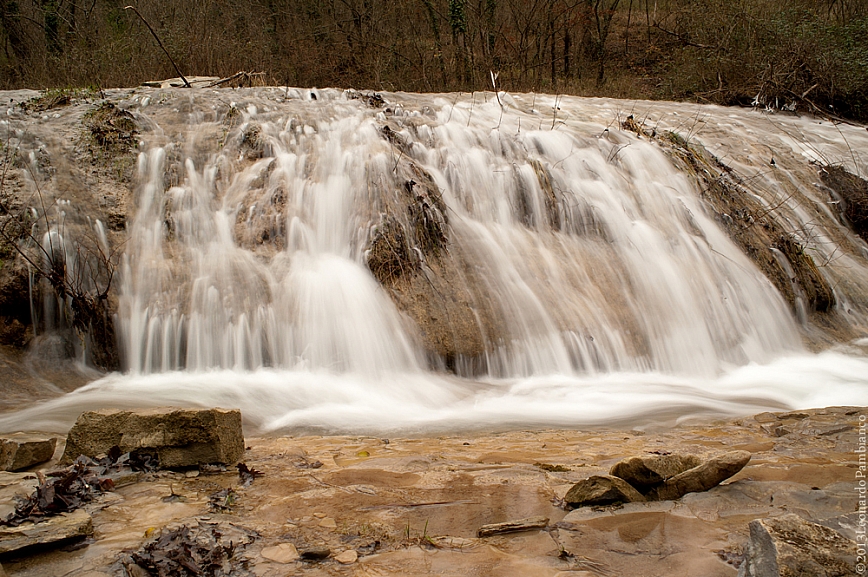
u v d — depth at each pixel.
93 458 4.26
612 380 7.61
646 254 9.32
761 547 2.76
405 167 9.19
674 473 3.85
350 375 7.17
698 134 13.67
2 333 7.16
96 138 9.31
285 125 10.23
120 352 7.41
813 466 4.37
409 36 20.27
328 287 7.72
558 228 9.52
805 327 9.71
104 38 16.61
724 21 19.38
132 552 3.13
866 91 17.14
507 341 7.74
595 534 3.35
